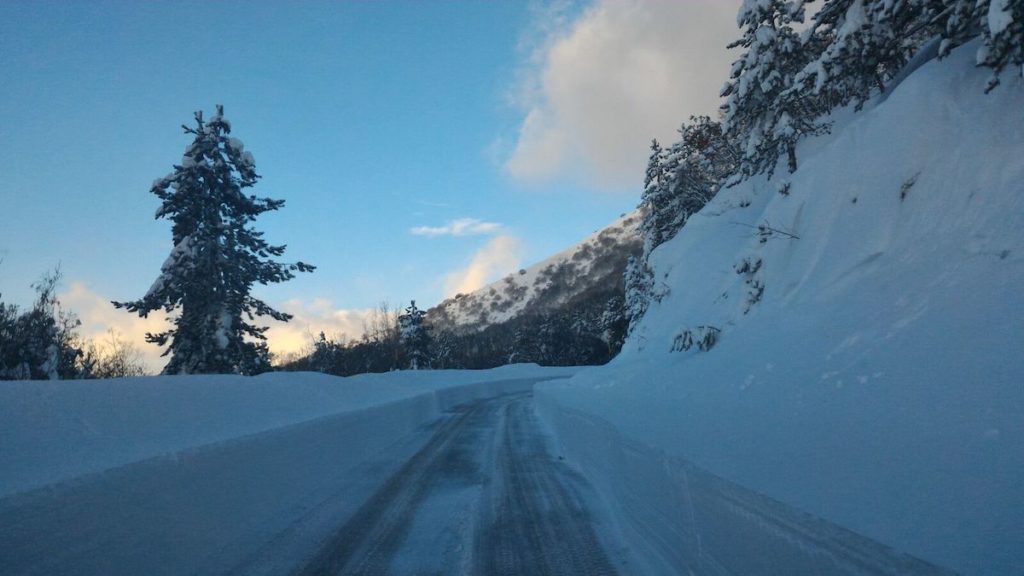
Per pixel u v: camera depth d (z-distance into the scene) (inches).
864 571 73.6
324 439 330.6
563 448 421.7
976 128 251.4
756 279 396.2
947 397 143.6
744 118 583.2
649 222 1046.4
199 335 895.1
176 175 892.6
